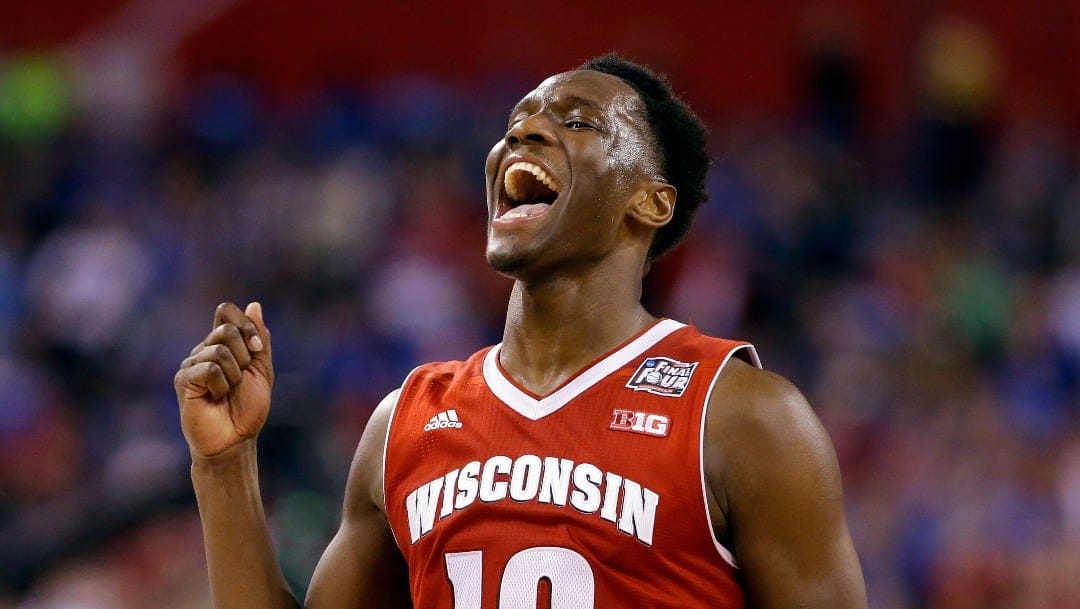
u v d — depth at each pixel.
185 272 25.06
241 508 6.79
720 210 24.59
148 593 15.81
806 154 27.34
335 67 31.30
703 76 31.64
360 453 6.93
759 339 22.00
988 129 28.84
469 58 31.92
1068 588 17.58
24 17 31.84
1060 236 27.08
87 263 24.36
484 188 26.92
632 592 6.02
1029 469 19.42
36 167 27.58
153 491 17.12
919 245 25.55
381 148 27.77
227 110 29.25
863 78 30.73
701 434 6.18
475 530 6.22
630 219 6.79
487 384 6.64
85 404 22.30
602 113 6.75
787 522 6.15
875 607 17.98
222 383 6.63
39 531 16.64
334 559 6.94
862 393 20.77
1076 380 22.78
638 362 6.54
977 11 31.42
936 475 19.28
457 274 24.94
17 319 24.09
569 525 6.10
